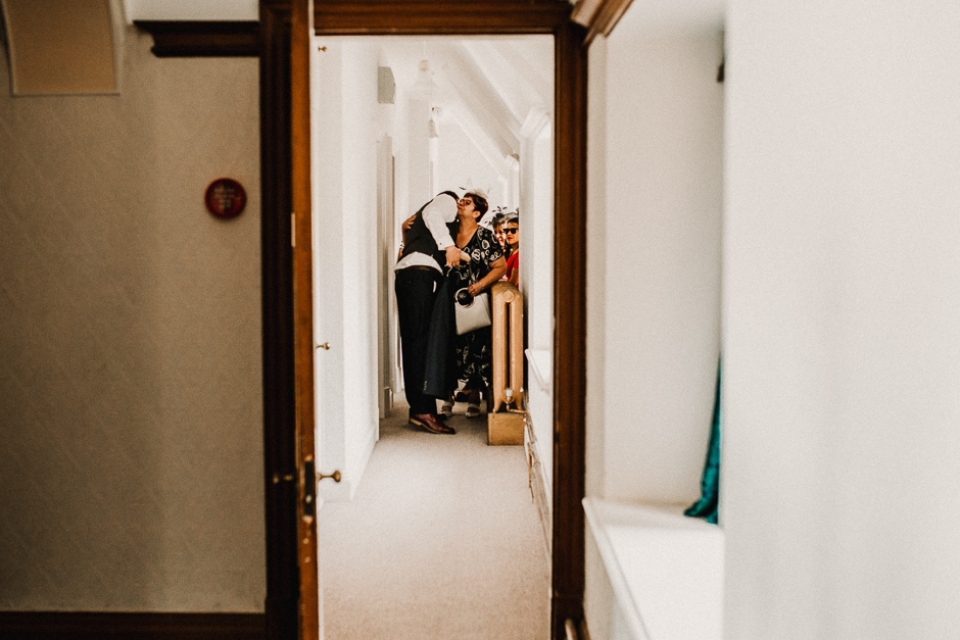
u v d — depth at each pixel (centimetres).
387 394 639
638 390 226
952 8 55
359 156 485
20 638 252
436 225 556
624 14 201
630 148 220
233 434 248
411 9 237
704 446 226
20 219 243
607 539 199
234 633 251
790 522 84
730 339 107
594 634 233
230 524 250
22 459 248
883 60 66
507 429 536
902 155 63
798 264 83
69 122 241
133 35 238
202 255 244
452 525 376
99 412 248
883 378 65
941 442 56
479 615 279
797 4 85
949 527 55
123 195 243
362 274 485
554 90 244
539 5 238
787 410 86
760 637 93
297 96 180
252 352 246
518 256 644
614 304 223
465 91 627
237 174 242
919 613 59
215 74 240
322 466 411
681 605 157
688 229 221
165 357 247
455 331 579
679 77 217
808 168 81
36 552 251
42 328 246
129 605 253
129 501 250
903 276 62
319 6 235
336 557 334
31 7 227
